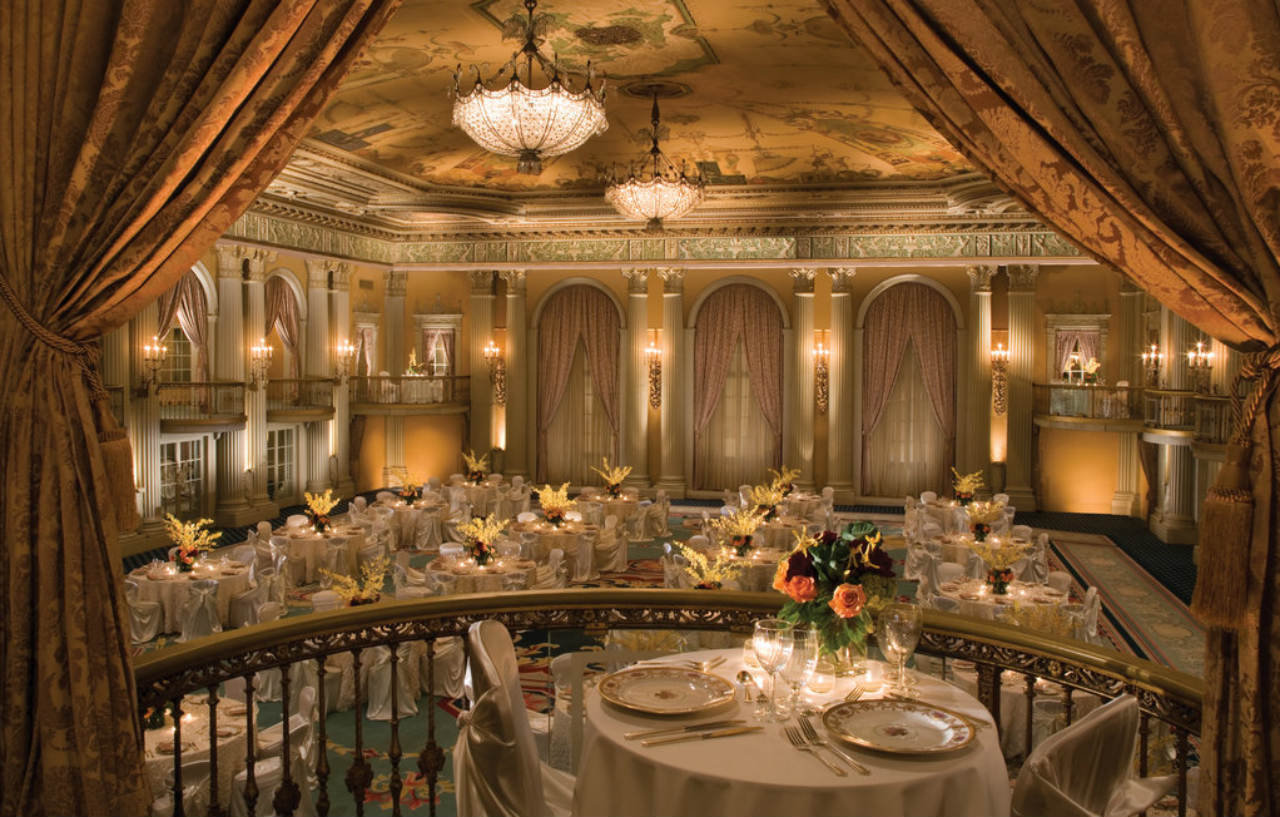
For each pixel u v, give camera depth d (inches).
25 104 122.0
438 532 576.7
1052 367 725.9
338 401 736.3
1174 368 648.4
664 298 764.0
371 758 255.0
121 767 117.3
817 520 538.9
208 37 118.5
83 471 119.6
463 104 345.4
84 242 119.0
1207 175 98.0
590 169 622.8
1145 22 99.7
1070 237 106.5
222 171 118.3
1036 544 462.0
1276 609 94.6
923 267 729.0
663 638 219.0
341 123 493.0
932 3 104.7
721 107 482.3
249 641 125.8
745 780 95.2
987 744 104.5
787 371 759.1
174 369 650.2
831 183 653.3
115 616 119.3
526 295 797.9
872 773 96.7
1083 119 102.3
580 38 379.6
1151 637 395.2
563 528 487.2
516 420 791.1
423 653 305.9
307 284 721.0
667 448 767.1
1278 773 94.0
